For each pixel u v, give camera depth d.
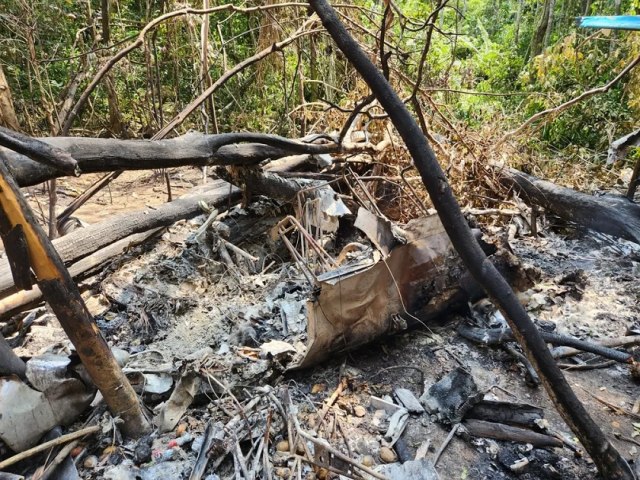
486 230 3.96
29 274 1.81
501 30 11.78
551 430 2.14
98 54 5.86
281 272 3.47
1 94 3.56
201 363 2.35
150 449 2.03
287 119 6.06
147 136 6.92
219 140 3.10
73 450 2.04
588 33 7.88
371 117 3.36
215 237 3.65
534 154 6.04
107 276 3.53
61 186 5.76
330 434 2.11
